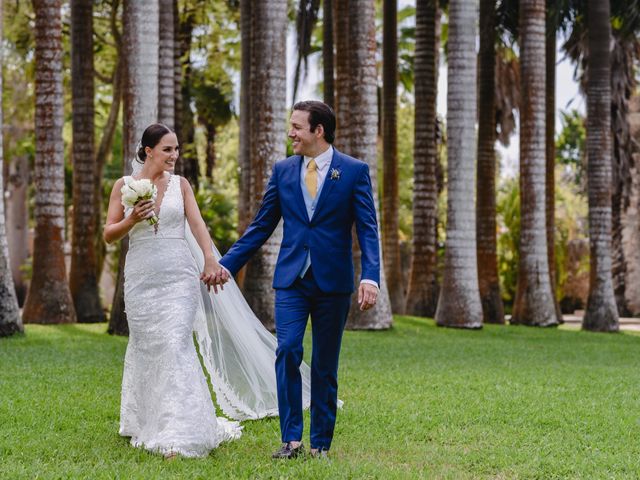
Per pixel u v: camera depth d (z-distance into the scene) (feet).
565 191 133.28
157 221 20.97
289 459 19.31
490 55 72.69
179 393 20.15
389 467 19.15
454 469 19.10
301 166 20.11
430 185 72.28
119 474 17.72
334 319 19.69
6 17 82.74
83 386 30.48
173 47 57.47
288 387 19.66
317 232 19.65
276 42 54.54
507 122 89.51
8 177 112.37
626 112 83.92
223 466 18.81
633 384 34.14
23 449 20.22
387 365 38.81
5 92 91.45
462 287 62.28
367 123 58.85
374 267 19.38
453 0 62.85
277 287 19.93
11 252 114.21
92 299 63.16
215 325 24.68
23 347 43.75
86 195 63.82
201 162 124.88
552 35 74.74
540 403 28.37
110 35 91.66
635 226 91.66
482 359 42.45
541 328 65.31
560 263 95.76
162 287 20.79
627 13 73.20
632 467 19.58
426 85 71.67
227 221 90.12
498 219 93.61
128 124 51.03
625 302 92.22
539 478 18.63
